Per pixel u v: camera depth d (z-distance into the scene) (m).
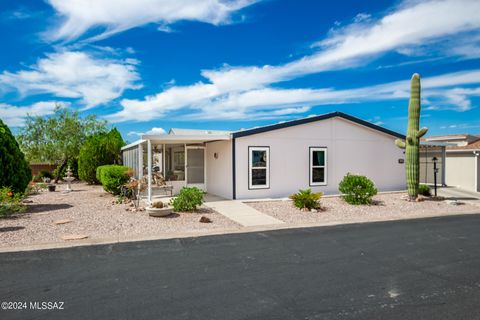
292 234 8.05
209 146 15.62
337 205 12.05
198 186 15.84
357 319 3.79
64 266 5.54
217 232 8.16
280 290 4.62
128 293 4.48
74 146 24.16
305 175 14.44
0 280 4.92
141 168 13.87
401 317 3.84
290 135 14.15
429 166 20.98
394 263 5.84
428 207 12.21
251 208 11.38
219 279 5.01
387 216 10.55
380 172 16.06
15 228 8.09
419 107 13.31
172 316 3.85
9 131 11.23
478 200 14.14
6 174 10.69
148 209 9.71
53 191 17.31
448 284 4.87
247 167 13.44
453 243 7.27
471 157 18.50
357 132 15.52
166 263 5.74
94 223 8.77
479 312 3.96
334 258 6.12
